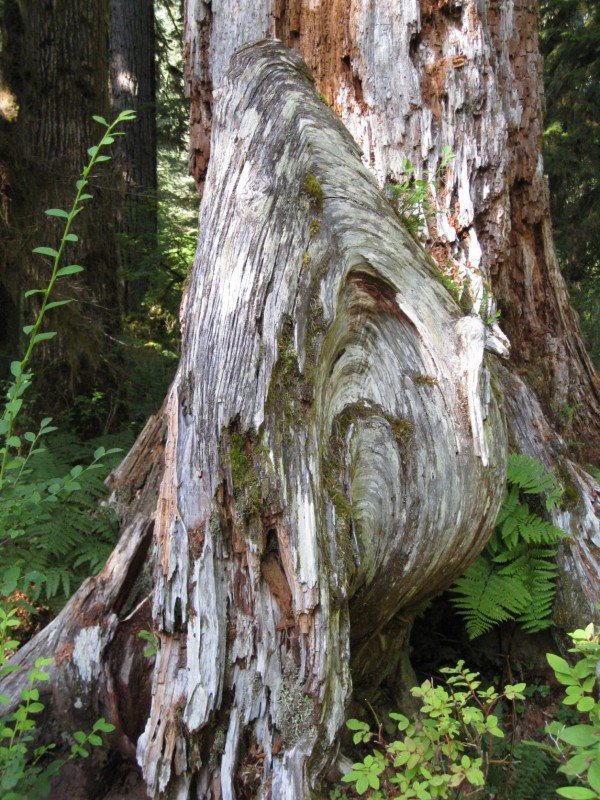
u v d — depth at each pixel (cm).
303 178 239
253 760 194
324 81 370
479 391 247
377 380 246
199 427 208
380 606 241
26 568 276
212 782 196
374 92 362
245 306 212
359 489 230
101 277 601
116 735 227
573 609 298
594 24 1030
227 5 374
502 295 402
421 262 265
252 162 236
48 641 237
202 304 223
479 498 249
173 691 199
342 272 231
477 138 371
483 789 231
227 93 265
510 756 237
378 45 361
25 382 220
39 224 557
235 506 198
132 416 599
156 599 206
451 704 193
